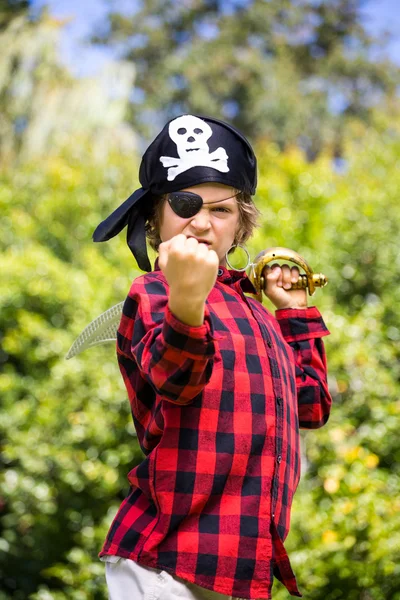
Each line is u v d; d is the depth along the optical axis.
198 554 1.88
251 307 2.17
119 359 2.12
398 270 8.02
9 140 14.37
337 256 8.17
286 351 2.26
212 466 1.91
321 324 2.45
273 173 9.14
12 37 14.97
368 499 5.38
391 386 6.61
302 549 5.38
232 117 27.38
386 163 10.38
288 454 2.03
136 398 2.07
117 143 14.42
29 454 7.09
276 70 27.38
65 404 7.04
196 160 2.03
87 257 8.29
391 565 5.17
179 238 1.69
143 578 1.92
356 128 19.95
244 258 7.02
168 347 1.72
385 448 6.36
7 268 8.34
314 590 5.29
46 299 8.20
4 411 7.54
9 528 7.86
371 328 6.98
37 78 14.77
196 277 1.67
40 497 7.08
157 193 2.09
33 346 7.87
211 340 1.74
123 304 2.12
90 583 6.26
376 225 8.32
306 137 26.78
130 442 6.80
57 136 13.92
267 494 1.94
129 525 1.97
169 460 1.92
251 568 1.89
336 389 6.76
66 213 9.84
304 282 2.47
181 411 1.93
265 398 2.00
